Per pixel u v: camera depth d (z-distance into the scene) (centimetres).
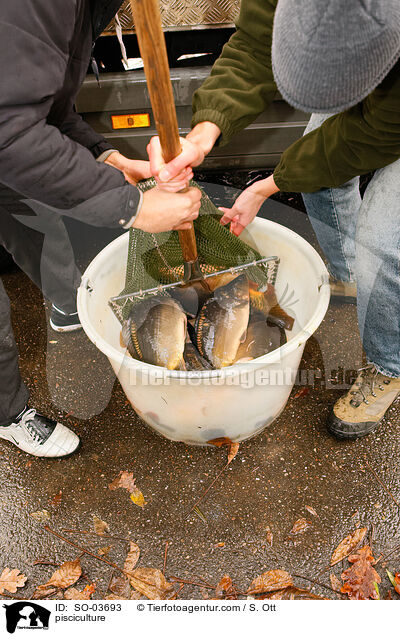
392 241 122
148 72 88
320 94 70
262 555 139
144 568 138
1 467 161
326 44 65
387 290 128
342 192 147
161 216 109
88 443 165
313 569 136
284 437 163
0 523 148
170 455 161
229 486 153
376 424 158
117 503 151
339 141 111
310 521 144
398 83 89
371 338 142
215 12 166
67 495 154
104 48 173
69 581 135
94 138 148
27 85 88
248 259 143
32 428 156
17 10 83
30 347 189
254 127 186
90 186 101
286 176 126
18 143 91
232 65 118
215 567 137
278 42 71
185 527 145
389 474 153
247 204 139
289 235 145
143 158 199
